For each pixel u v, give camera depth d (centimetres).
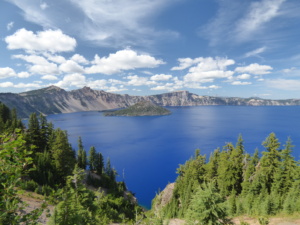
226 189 5025
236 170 5031
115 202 5797
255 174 4719
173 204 5131
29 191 3947
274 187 4259
